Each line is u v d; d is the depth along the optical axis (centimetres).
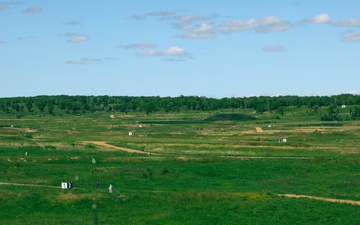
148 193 8625
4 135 18975
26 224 6881
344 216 7200
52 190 8894
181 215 7419
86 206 7944
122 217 7394
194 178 10806
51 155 13775
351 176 10906
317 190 9306
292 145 15912
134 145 16412
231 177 11012
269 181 10425
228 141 17388
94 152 14438
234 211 7650
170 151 15012
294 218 7188
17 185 9400
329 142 17050
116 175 10756
